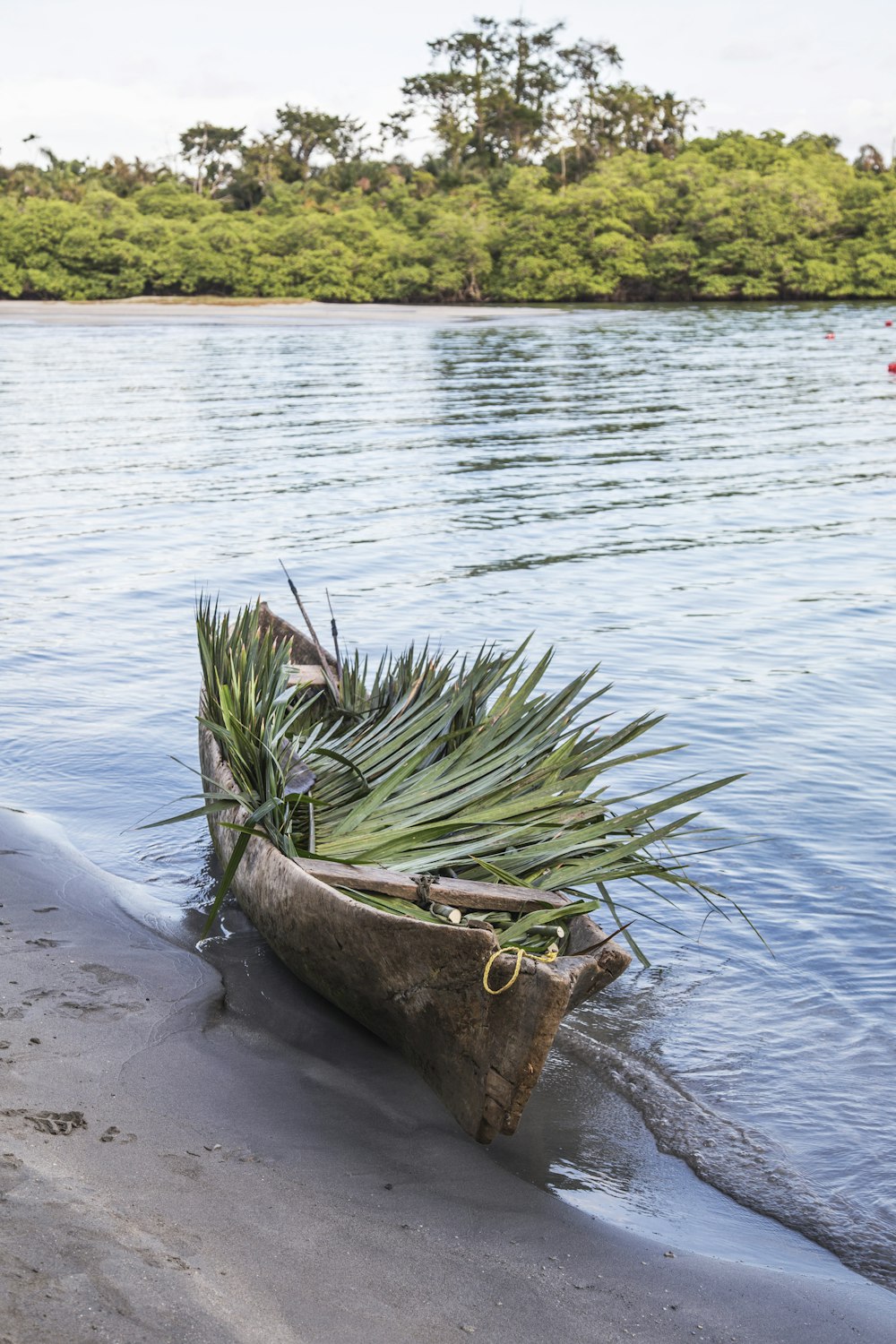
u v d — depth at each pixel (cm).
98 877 661
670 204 9550
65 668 1066
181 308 8950
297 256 9744
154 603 1309
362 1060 496
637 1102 483
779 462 2423
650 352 5181
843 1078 503
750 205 9250
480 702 684
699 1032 536
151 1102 431
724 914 646
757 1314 363
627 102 12300
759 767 860
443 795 611
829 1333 358
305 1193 388
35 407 3266
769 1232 413
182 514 1830
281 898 522
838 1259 401
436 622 1263
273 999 541
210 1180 382
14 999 499
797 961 599
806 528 1773
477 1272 360
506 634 1218
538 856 553
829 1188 436
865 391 3784
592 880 529
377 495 2023
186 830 745
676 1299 365
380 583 1425
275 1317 316
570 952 484
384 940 453
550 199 9475
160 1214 353
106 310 8738
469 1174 422
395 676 791
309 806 601
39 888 630
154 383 3941
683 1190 432
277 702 643
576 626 1247
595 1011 552
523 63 12781
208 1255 337
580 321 7331
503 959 418
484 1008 426
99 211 10256
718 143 11588
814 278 9056
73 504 1903
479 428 2917
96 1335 288
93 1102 421
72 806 775
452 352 5200
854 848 725
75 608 1276
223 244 9831
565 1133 460
